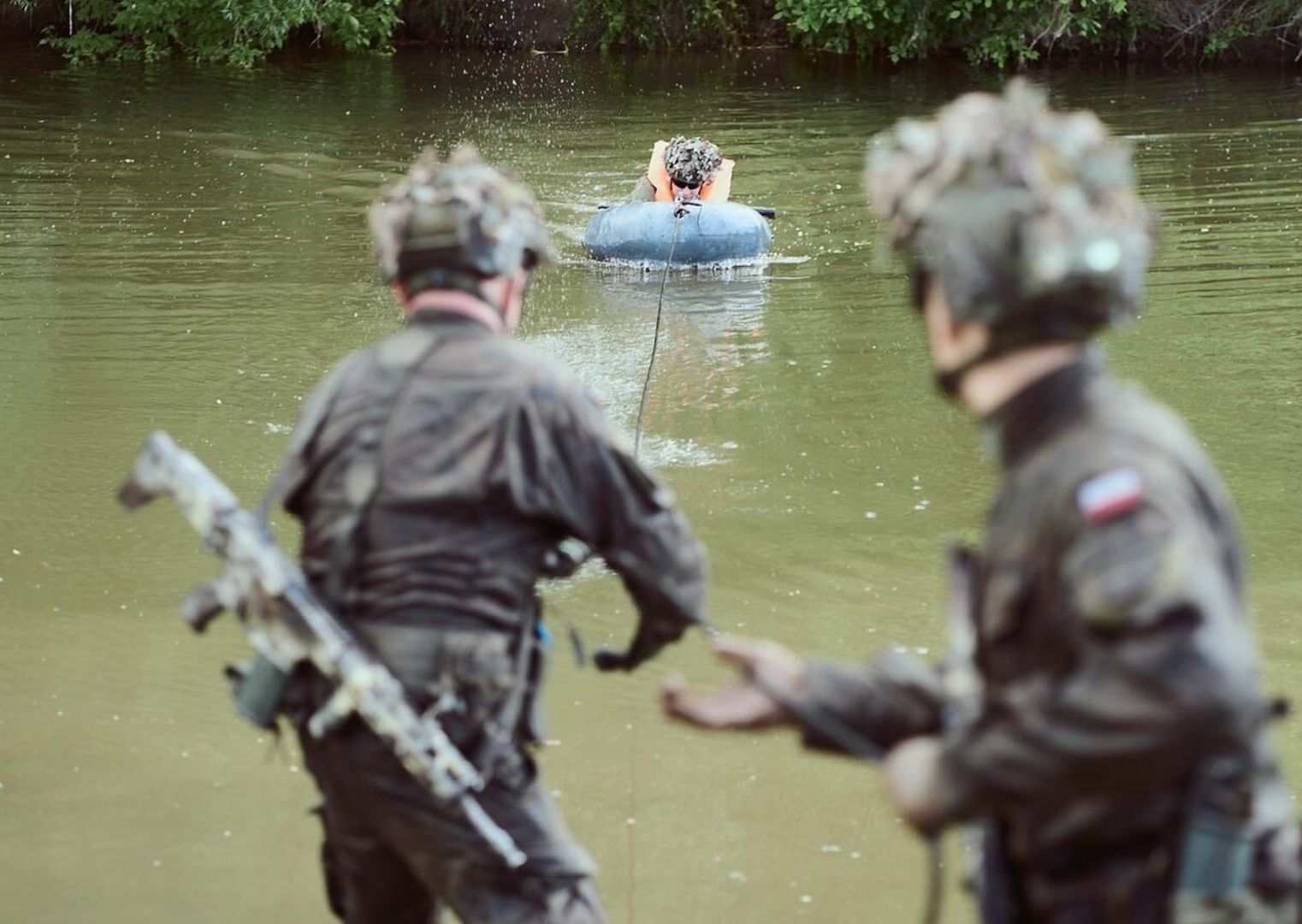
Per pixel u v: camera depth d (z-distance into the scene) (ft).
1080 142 10.58
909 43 107.55
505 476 14.55
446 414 14.65
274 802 21.80
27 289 49.11
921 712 11.86
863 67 107.24
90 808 21.54
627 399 39.78
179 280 50.44
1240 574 9.97
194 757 22.90
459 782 14.17
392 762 14.48
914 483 33.73
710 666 25.58
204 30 104.01
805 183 69.41
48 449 35.22
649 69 106.01
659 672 25.40
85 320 45.75
